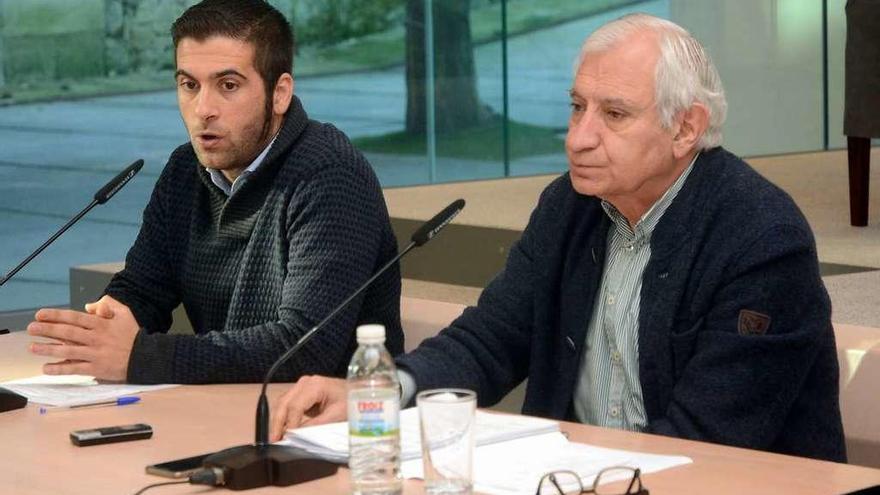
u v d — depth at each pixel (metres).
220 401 3.13
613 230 3.21
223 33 3.53
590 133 3.05
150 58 9.76
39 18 9.44
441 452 2.26
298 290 3.46
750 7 10.98
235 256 3.65
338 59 9.86
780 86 11.20
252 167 3.61
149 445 2.73
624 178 3.05
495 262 6.74
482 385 3.28
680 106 3.04
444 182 10.06
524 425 2.71
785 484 2.39
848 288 5.48
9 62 9.37
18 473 2.54
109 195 3.49
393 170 9.99
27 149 9.48
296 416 2.84
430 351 3.25
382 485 2.32
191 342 3.34
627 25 3.07
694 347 3.05
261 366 3.35
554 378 3.28
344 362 3.60
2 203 9.43
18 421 2.95
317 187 3.54
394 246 3.74
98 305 3.34
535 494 2.32
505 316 3.32
